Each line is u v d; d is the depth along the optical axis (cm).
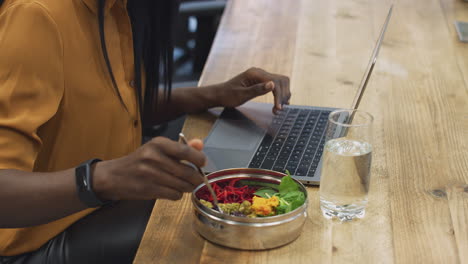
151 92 135
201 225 89
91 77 111
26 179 92
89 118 113
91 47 111
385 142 122
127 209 118
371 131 93
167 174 85
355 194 93
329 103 141
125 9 117
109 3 111
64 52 105
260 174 98
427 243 90
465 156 117
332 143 93
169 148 83
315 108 138
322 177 96
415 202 100
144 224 114
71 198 91
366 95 146
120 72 119
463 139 124
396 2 220
